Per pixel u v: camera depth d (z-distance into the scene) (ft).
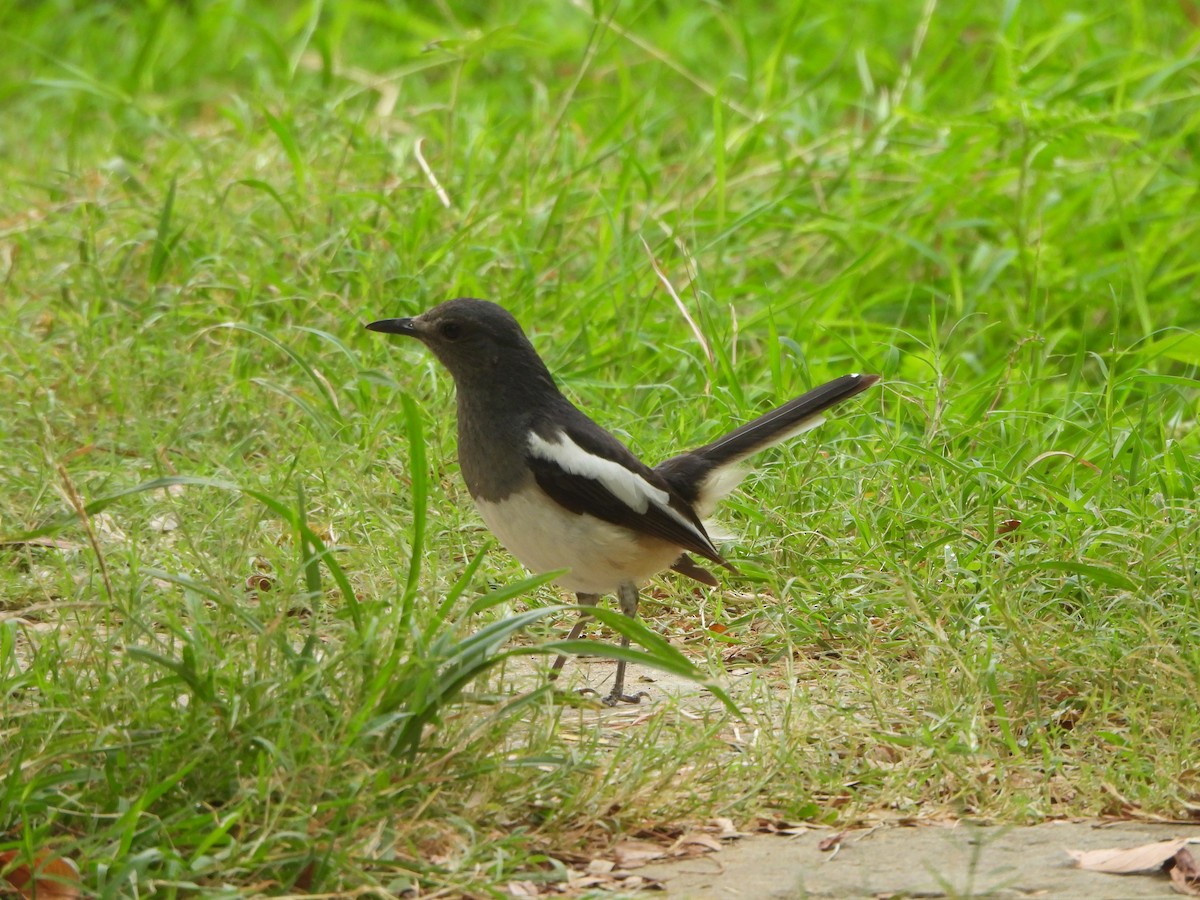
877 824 23.58
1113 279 51.34
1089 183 54.80
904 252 53.47
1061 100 54.54
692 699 28.68
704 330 44.80
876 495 35.68
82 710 22.95
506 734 23.59
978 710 26.53
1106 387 40.04
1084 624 29.60
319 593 23.70
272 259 48.49
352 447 37.76
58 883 19.62
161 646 24.75
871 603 31.04
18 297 48.67
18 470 37.81
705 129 60.59
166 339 44.21
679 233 50.14
